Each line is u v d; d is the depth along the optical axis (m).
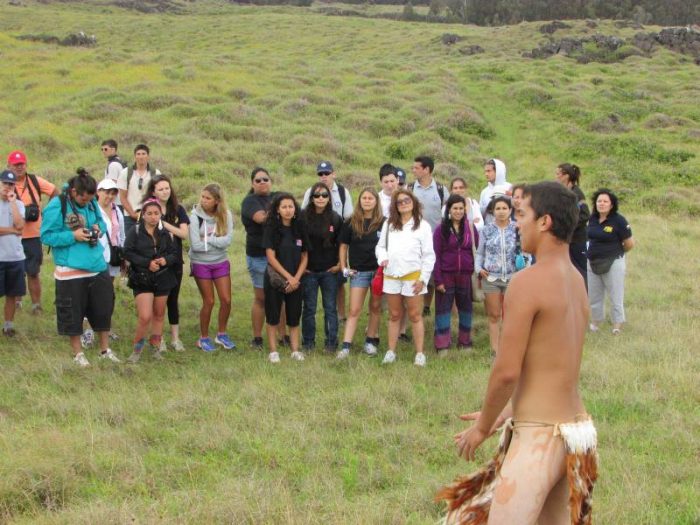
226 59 33.22
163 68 29.33
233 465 5.61
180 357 8.56
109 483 5.21
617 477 5.41
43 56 30.88
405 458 5.84
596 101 28.92
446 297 8.98
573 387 3.45
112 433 6.00
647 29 49.38
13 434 5.87
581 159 23.42
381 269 8.52
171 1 85.62
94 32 57.66
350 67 32.94
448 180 19.34
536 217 3.51
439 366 8.45
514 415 3.50
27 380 7.29
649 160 23.20
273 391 7.22
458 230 8.98
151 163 17.31
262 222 8.73
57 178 15.79
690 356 8.65
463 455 3.59
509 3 77.44
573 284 3.52
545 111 27.95
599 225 9.89
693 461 5.79
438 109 26.16
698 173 21.97
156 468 5.51
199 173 17.41
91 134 20.19
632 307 11.36
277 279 8.40
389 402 7.00
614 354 8.76
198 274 8.86
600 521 4.69
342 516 4.76
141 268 8.11
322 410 6.78
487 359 8.71
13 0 70.75
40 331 9.02
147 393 7.08
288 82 28.44
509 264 8.78
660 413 6.83
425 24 66.25
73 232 7.68
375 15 83.94
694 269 14.02
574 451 3.34
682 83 32.66
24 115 22.56
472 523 3.59
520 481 3.34
